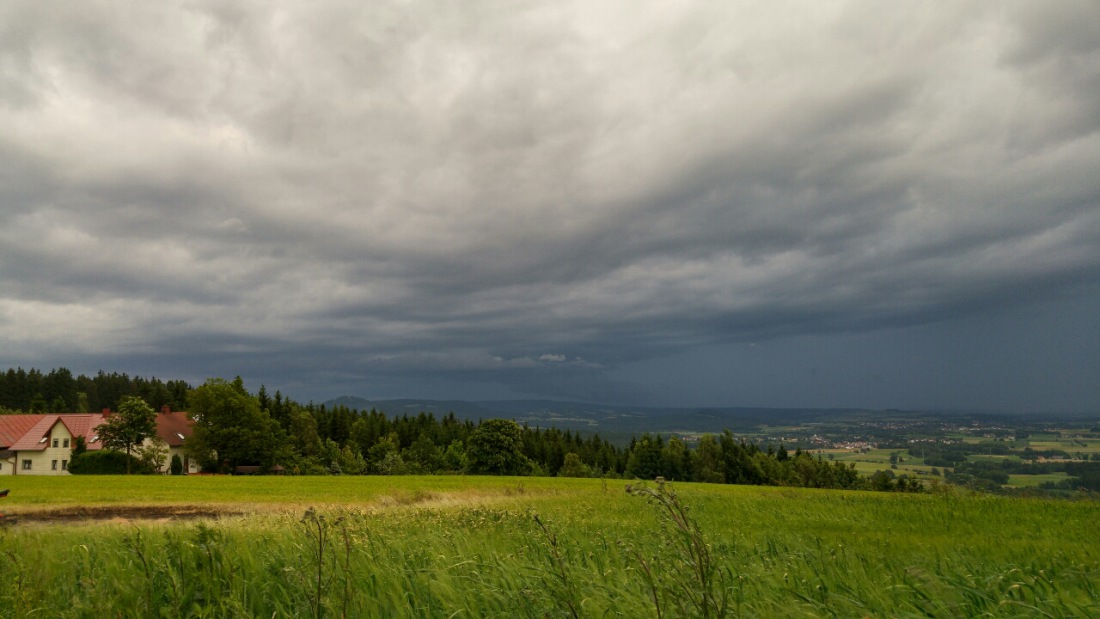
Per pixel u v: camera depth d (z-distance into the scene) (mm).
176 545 5750
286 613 4695
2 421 88562
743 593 5020
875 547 10125
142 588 4887
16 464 85625
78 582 5461
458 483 49656
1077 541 11914
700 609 3832
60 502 28203
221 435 86625
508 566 5934
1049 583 5434
